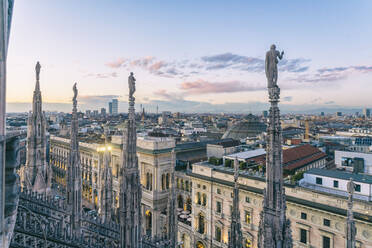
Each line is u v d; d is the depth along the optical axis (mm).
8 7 4938
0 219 4969
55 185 90312
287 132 164000
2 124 4641
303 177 41562
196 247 50031
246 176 42344
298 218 35375
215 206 46656
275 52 10586
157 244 22500
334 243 31812
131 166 15281
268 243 10703
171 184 25094
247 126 121438
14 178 5617
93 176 80438
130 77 14906
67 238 18203
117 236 22469
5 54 4523
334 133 164625
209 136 129875
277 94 10758
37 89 31688
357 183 35156
